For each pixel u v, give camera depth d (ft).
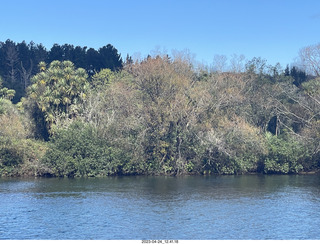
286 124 227.81
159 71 181.06
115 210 101.35
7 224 88.33
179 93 181.88
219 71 236.84
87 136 169.27
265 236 81.30
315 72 242.37
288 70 290.35
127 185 141.18
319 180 159.33
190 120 175.01
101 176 167.02
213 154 178.91
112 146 172.86
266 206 106.93
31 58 387.75
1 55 375.25
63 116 198.59
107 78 251.80
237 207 105.70
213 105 184.55
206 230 84.99
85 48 373.61
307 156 185.37
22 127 178.91
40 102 198.29
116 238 79.30
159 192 126.82
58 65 208.74
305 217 95.81
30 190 128.47
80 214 97.09
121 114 184.75
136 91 191.11
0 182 146.41
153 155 174.29
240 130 177.27
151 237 80.12
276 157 183.52
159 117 172.76
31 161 165.99
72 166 161.89
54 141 176.45
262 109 219.61
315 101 204.74
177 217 94.94
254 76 236.84
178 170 174.81
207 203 110.42
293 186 141.38
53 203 108.68
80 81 206.90
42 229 84.84
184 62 209.97
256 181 155.22
